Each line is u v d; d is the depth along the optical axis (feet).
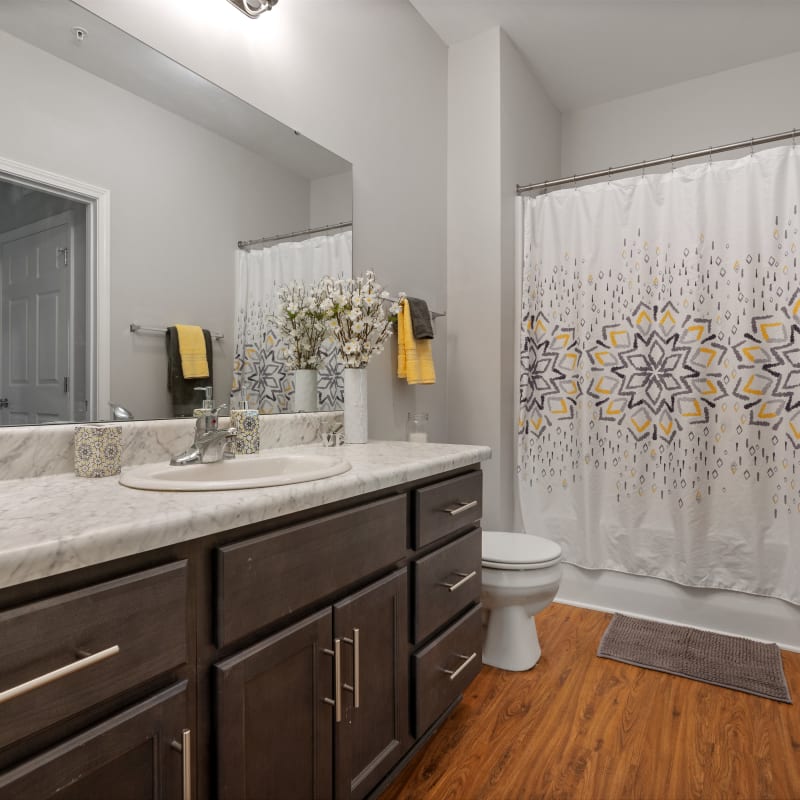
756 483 7.26
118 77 4.45
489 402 8.84
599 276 8.30
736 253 7.36
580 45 9.32
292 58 6.19
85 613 2.30
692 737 5.26
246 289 5.57
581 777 4.73
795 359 7.01
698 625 7.72
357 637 3.90
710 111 10.16
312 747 3.55
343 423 6.60
